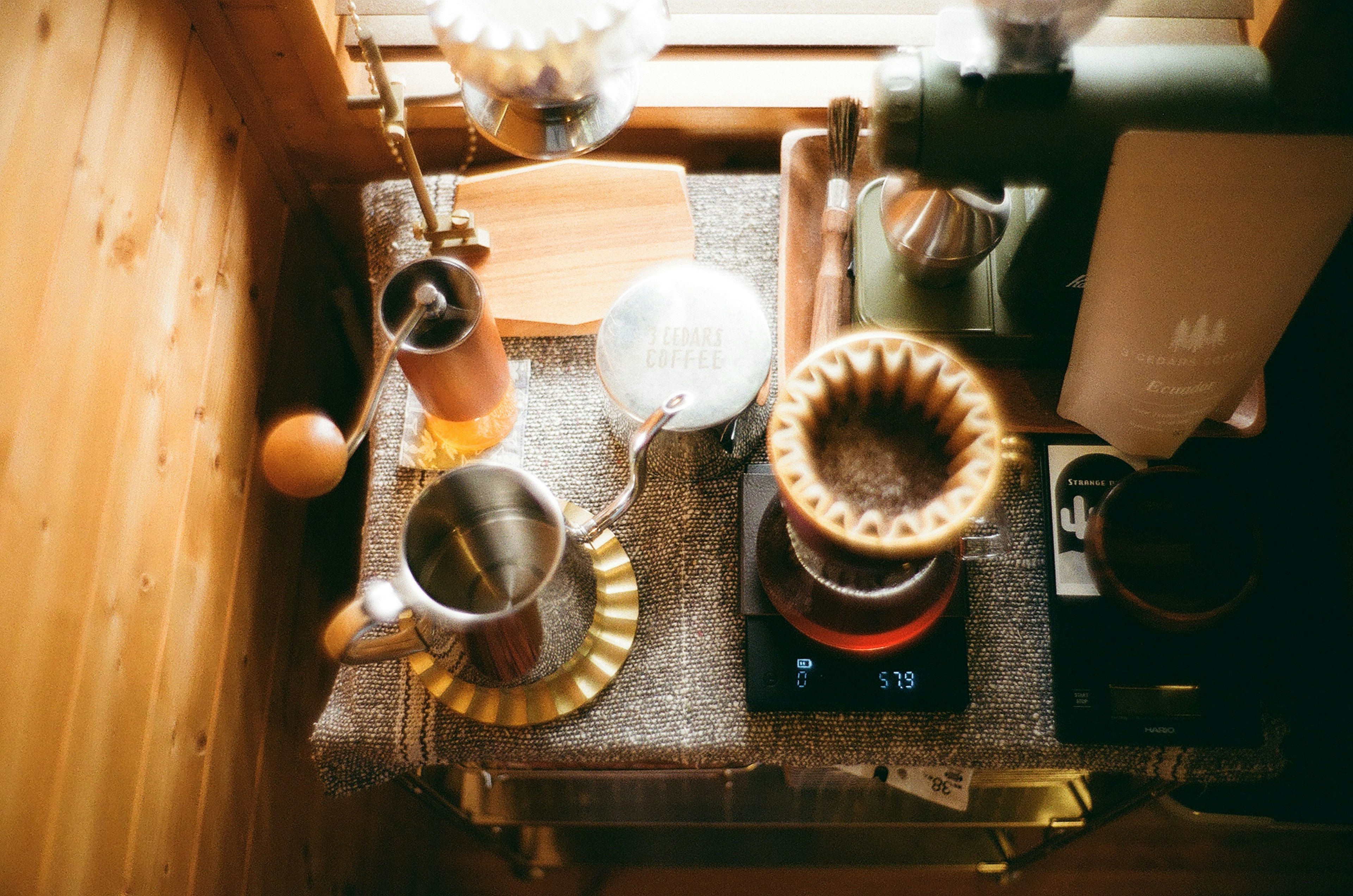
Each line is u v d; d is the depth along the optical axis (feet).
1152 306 2.24
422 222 2.89
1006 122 2.00
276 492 3.32
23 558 2.03
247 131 3.02
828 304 2.61
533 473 2.72
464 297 2.44
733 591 2.55
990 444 1.65
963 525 1.58
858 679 2.42
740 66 3.11
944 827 3.96
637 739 2.45
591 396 2.79
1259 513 2.66
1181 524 2.51
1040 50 1.93
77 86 2.15
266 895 3.26
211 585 2.89
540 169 2.95
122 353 2.36
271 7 2.63
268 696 3.30
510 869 4.57
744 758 2.46
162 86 2.50
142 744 2.52
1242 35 2.76
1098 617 2.49
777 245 2.93
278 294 3.32
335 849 3.78
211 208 2.81
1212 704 2.42
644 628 2.56
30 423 2.04
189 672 2.76
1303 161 1.99
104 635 2.33
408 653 2.17
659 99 3.04
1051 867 4.50
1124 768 2.44
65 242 2.12
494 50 1.80
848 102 2.60
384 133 2.48
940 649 2.44
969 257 2.38
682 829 4.29
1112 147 2.04
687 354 2.32
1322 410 2.80
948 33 2.00
